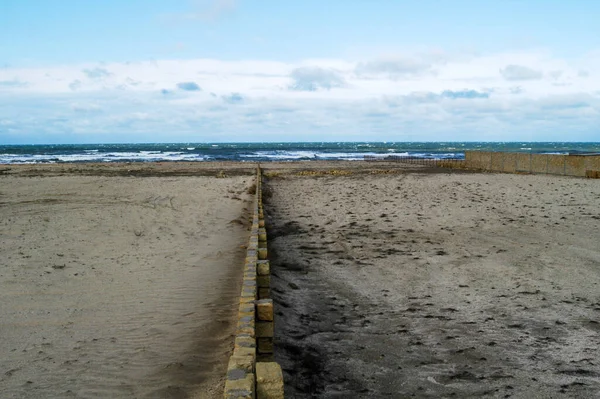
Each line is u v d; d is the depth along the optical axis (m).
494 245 12.62
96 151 113.62
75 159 73.00
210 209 17.92
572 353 6.21
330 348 6.29
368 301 8.36
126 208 17.11
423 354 6.16
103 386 4.66
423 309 7.93
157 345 5.69
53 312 6.84
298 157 81.56
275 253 12.09
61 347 5.62
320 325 7.15
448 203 19.80
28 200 18.80
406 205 19.62
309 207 19.92
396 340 6.61
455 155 88.19
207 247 11.57
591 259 11.04
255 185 26.77
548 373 5.64
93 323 6.42
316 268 10.64
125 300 7.43
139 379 4.81
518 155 35.81
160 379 4.81
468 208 18.42
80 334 6.03
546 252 11.75
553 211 17.28
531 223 15.34
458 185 25.98
